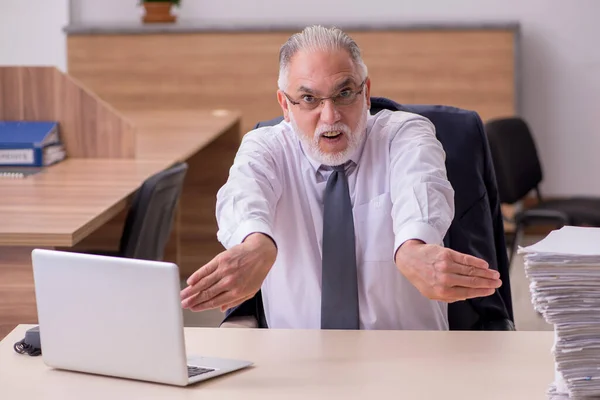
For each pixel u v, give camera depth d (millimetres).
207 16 7816
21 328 2355
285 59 2498
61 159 4449
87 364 2020
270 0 7766
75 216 3236
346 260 2516
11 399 1891
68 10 7770
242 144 2723
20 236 3018
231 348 2184
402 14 7703
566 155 7754
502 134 5660
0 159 4266
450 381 1951
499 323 2807
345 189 2555
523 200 7730
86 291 1976
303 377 1987
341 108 2455
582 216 5598
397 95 7195
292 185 2646
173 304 1901
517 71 7094
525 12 7621
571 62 7645
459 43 7102
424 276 2104
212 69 7262
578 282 1784
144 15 7527
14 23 7785
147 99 7336
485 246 2861
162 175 3727
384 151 2631
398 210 2365
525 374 1987
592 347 1784
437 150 2600
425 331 2293
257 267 2164
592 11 7566
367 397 1868
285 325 2645
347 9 7715
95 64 7312
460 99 7156
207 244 6289
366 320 2588
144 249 3721
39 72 4441
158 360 1941
